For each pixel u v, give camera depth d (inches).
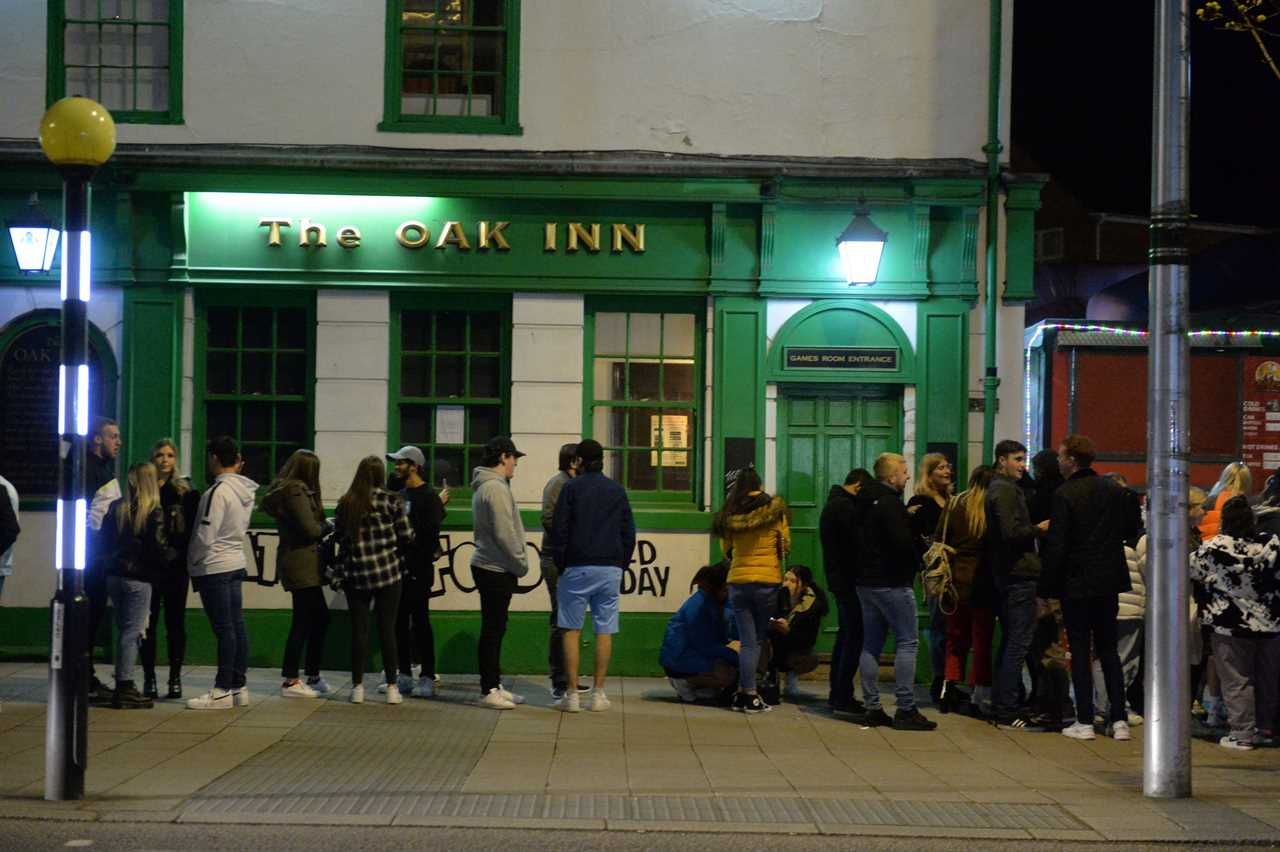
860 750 393.4
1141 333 554.9
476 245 516.1
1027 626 430.0
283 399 519.5
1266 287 692.1
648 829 295.0
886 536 424.5
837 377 519.2
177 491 434.0
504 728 410.3
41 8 512.4
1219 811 320.5
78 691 306.7
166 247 511.5
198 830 285.4
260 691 461.7
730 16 521.7
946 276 521.0
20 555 510.0
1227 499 443.8
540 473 517.7
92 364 513.3
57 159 310.5
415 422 523.8
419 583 460.4
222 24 514.0
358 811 304.5
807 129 521.3
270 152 505.4
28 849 268.2
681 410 527.8
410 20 522.0
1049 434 553.0
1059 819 312.2
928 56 523.2
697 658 462.3
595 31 518.9
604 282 518.0
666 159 512.7
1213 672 440.8
